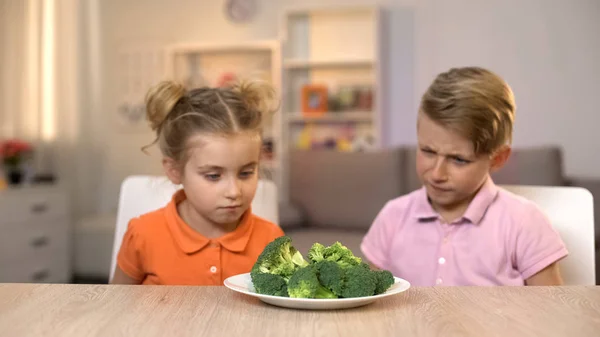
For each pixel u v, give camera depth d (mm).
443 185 1466
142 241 1483
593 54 4879
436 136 1442
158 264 1467
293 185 4445
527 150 4293
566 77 4922
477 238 1551
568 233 1548
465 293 945
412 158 4305
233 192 1335
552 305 867
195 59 5484
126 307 850
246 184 1367
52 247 4344
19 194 4051
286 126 5199
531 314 818
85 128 5293
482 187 1572
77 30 5215
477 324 768
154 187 1676
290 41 5332
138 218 1534
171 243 1473
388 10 5191
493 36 5023
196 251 1456
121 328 750
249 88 1496
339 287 851
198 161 1344
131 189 1687
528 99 4977
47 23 4961
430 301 891
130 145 5539
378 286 894
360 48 5254
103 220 4672
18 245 4031
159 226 1492
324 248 951
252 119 1377
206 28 5504
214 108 1357
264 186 1687
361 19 5246
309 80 5332
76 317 800
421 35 5141
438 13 5113
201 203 1361
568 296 923
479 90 1420
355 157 4352
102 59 5488
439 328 751
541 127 4957
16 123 4672
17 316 804
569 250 1542
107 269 4461
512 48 4996
